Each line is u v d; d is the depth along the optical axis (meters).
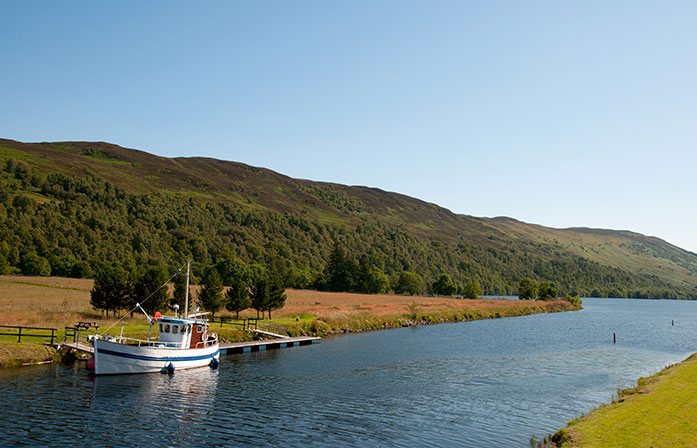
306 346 60.59
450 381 40.38
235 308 71.06
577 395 35.59
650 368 47.59
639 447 19.48
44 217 190.62
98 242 185.00
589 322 108.81
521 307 142.25
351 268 182.38
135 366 39.66
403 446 24.39
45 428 25.36
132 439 24.47
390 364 48.16
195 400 32.47
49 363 40.94
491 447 24.27
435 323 99.50
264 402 32.44
